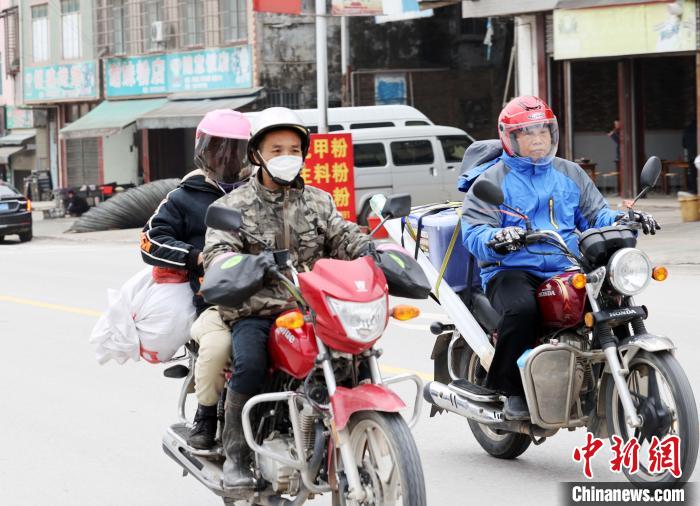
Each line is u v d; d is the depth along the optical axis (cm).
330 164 3009
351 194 3041
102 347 873
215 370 773
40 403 1257
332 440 707
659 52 3231
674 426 859
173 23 4947
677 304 1795
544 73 3666
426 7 3525
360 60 4578
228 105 4478
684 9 3152
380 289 687
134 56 5225
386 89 4628
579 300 870
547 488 911
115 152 5638
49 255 3147
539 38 3662
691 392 823
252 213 756
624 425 878
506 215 927
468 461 1002
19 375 1409
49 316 1894
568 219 937
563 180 938
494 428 931
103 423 1164
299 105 4578
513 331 898
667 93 3781
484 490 912
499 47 4788
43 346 1609
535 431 906
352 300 673
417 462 667
